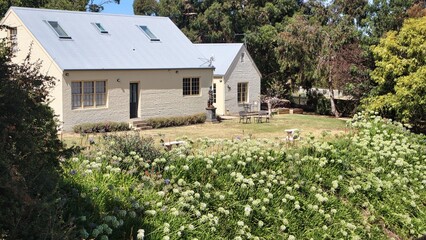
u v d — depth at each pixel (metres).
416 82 23.53
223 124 30.30
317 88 41.66
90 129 25.47
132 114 29.42
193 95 32.19
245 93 36.69
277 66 43.25
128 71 28.36
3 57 5.25
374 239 8.99
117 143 9.11
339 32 36.09
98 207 6.84
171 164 8.91
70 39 27.83
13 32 27.42
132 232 6.64
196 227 7.46
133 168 8.29
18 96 5.09
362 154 11.66
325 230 8.55
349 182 10.30
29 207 5.02
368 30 34.09
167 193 7.98
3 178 4.57
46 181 5.44
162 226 6.98
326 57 36.00
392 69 25.66
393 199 10.20
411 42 25.23
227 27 46.12
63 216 6.13
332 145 11.62
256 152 10.12
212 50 36.84
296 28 38.84
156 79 29.97
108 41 29.67
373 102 26.30
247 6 46.47
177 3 48.66
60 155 6.21
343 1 37.41
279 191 9.12
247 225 8.07
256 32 43.81
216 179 8.86
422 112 24.16
